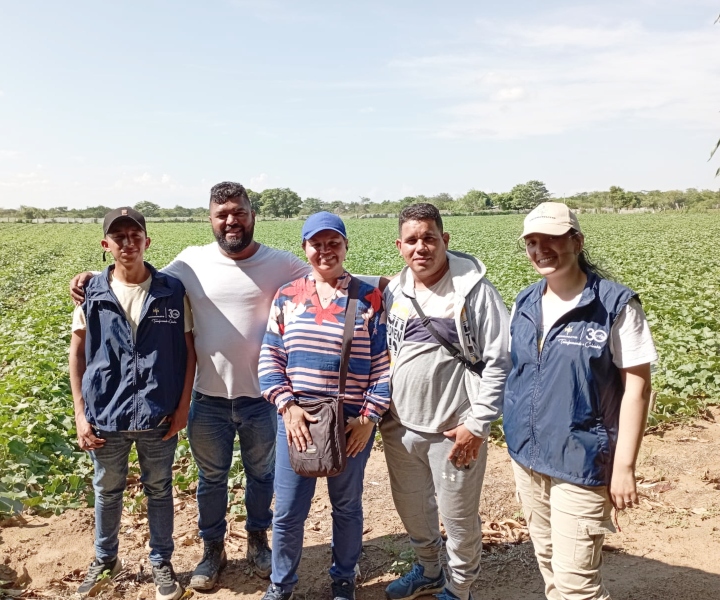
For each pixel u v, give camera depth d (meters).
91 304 3.47
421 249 3.13
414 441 3.31
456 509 3.26
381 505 4.79
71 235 53.53
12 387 7.14
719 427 6.20
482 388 3.13
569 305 2.80
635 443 2.61
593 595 2.75
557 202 2.79
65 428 6.09
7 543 4.18
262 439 3.84
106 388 3.50
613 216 76.62
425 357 3.22
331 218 3.34
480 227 58.62
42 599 3.60
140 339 3.50
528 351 2.89
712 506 4.52
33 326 11.87
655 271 18.19
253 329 3.72
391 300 3.42
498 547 4.12
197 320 3.75
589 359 2.67
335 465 3.17
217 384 3.72
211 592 3.71
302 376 3.34
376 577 3.85
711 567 3.73
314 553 4.11
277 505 3.38
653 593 3.48
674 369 7.61
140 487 5.13
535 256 2.80
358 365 3.35
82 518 4.62
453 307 3.18
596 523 2.72
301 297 3.43
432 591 3.62
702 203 93.38
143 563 3.96
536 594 3.59
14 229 66.50
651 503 4.63
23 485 4.86
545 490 2.90
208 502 3.79
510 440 3.01
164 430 3.61
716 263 20.81
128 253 3.43
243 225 3.64
